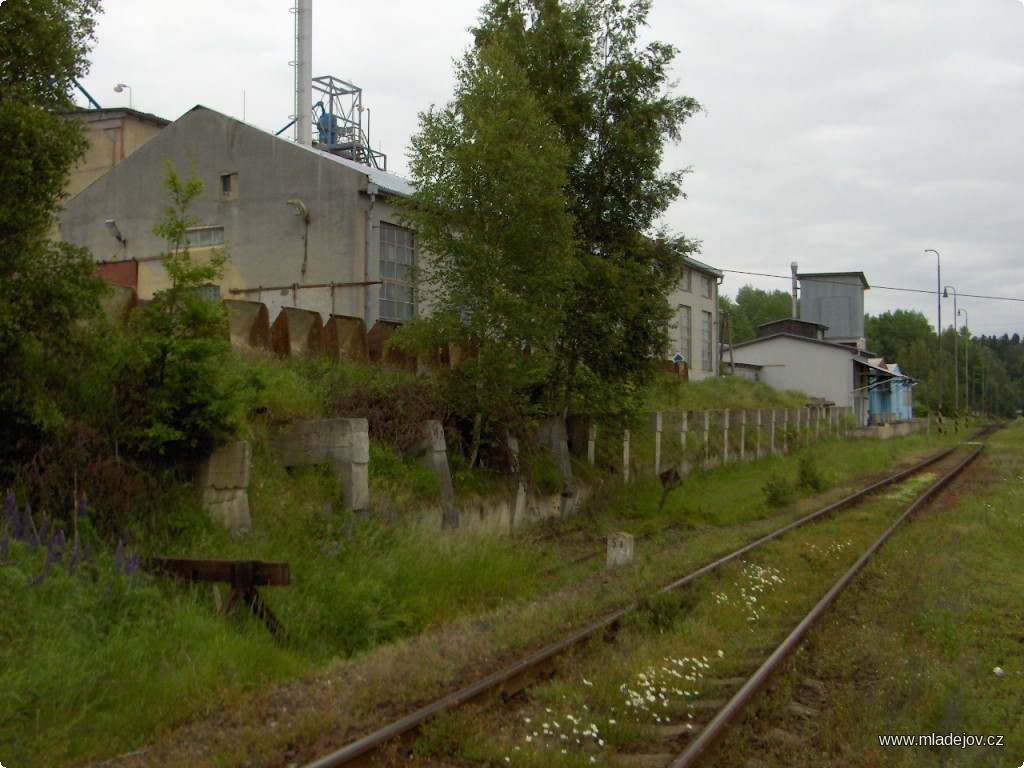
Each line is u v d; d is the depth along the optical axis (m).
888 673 7.50
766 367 57.03
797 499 21.34
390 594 9.75
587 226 19.59
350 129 30.70
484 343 15.91
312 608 9.04
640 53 19.72
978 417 99.75
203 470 10.33
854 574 11.55
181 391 10.14
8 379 8.99
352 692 6.76
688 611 9.66
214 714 6.48
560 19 18.97
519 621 9.01
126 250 24.44
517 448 17.20
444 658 7.81
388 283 22.41
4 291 8.83
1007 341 194.38
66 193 9.48
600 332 19.02
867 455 33.28
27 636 6.87
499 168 15.41
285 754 5.75
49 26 8.91
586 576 12.09
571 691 6.91
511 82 15.88
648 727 6.32
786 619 9.55
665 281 20.12
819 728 6.43
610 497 19.70
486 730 6.14
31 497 9.04
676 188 19.94
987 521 16.50
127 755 5.77
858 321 75.44
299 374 14.36
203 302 10.40
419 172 15.80
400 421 14.34
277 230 22.53
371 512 12.10
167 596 8.41
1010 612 9.84
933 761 5.93
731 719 6.37
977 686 7.43
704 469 26.30
